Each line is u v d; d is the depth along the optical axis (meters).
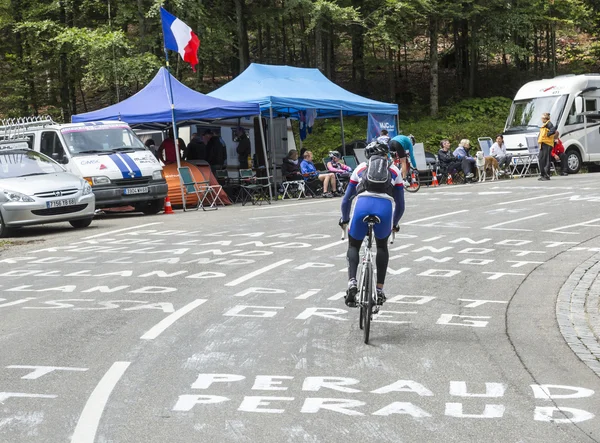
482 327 7.60
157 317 8.10
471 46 40.16
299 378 5.95
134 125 24.25
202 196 21.36
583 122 28.98
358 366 6.28
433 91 39.41
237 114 21.44
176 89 21.58
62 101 36.88
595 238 13.04
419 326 7.66
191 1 31.02
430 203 18.80
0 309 8.78
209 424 4.95
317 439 4.68
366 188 7.30
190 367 6.27
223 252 12.34
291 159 23.53
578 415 5.12
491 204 18.16
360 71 41.97
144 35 32.81
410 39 39.22
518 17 38.81
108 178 18.41
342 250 12.22
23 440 4.71
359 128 36.28
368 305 6.98
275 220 16.39
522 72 45.28
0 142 17.98
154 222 17.05
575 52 47.09
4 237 15.76
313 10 33.00
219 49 34.53
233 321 7.87
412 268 10.73
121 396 5.55
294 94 23.42
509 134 29.28
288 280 10.00
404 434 4.76
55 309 8.65
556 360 6.45
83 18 35.81
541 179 24.44
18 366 6.36
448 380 5.89
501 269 10.60
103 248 13.33
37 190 15.79
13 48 35.84
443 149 26.95
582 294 9.02
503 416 5.09
